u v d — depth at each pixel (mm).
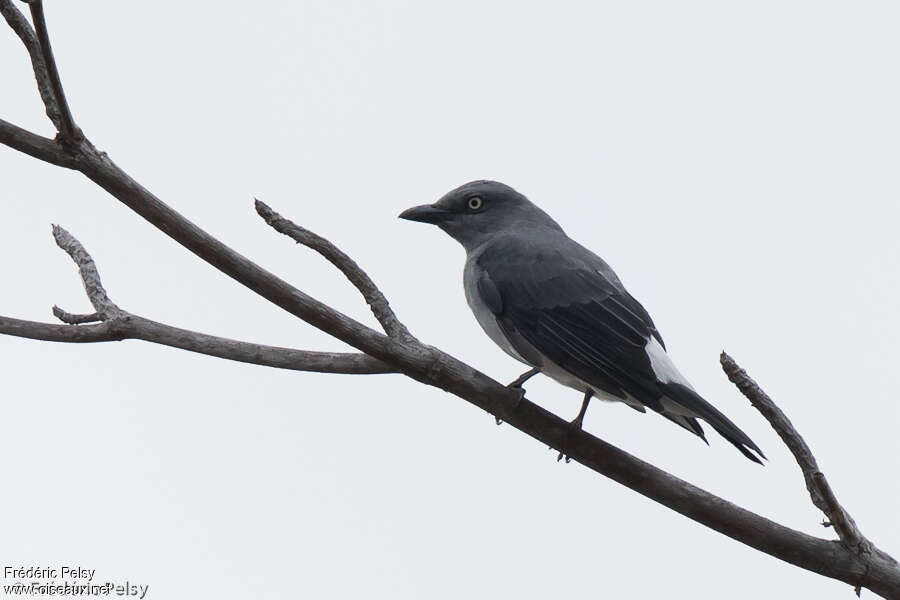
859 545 10102
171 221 9219
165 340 10227
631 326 12969
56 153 8867
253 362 10438
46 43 8391
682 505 10516
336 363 10578
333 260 10109
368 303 10188
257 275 9570
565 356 13195
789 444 9641
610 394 13141
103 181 9055
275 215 9977
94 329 10117
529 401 10680
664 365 12547
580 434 10656
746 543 10398
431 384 10430
